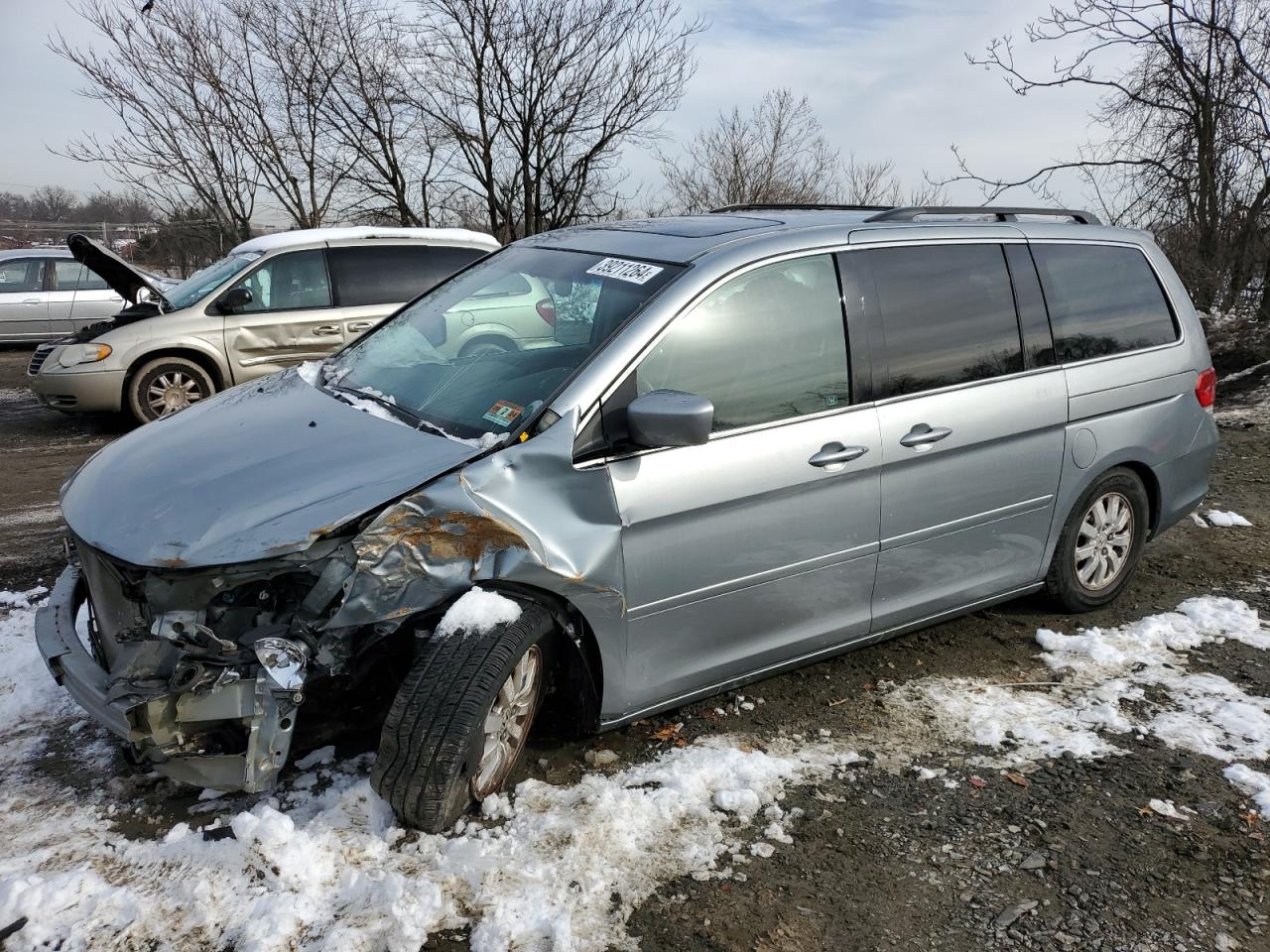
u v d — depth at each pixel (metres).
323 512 2.68
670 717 3.60
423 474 2.79
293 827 2.72
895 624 3.86
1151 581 5.05
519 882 2.64
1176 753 3.45
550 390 3.06
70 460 8.00
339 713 3.04
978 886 2.76
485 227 21.19
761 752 3.37
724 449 3.18
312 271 8.95
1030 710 3.73
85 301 14.87
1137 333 4.48
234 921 2.48
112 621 2.97
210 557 2.59
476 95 19.62
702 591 3.22
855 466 3.45
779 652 3.53
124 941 2.43
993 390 3.86
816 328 3.46
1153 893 2.75
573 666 3.15
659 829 2.93
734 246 3.42
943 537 3.82
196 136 19.83
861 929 2.58
